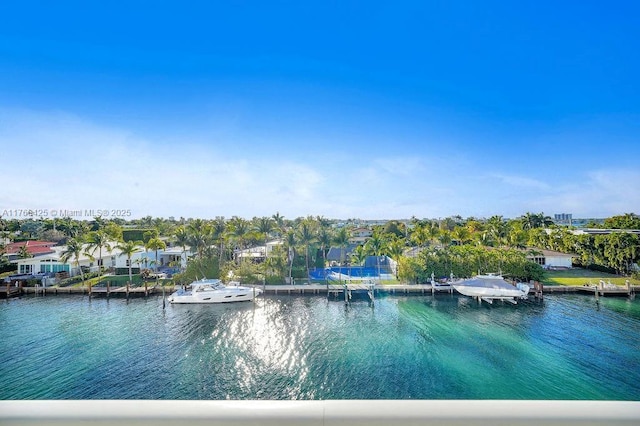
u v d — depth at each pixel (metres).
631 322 35.00
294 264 62.06
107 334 32.28
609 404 1.42
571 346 28.55
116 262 58.62
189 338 31.09
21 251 58.97
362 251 53.84
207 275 53.06
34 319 37.06
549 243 64.56
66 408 1.41
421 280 50.12
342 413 1.39
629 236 51.75
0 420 1.41
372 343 29.48
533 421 1.38
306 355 27.05
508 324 34.56
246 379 23.22
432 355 26.83
